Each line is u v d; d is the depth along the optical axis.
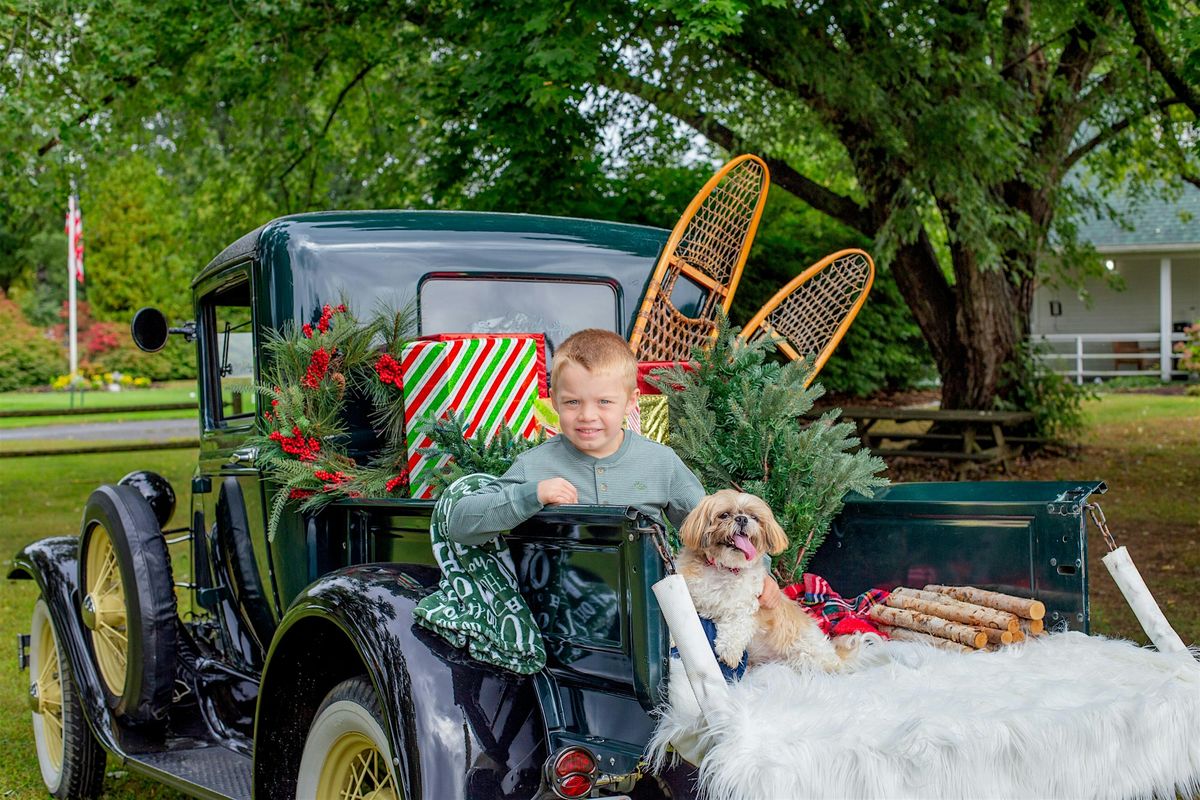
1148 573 7.60
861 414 12.91
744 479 3.29
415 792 2.33
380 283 3.68
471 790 2.33
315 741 2.81
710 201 4.15
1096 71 13.25
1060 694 2.40
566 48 8.85
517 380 3.29
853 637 2.81
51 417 28.39
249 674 4.14
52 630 4.42
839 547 3.35
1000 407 12.78
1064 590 2.88
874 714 2.21
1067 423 13.47
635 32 9.44
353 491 3.17
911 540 3.18
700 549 2.61
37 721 4.75
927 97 9.74
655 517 2.34
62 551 4.50
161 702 3.95
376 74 13.70
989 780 2.16
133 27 10.62
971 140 9.75
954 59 9.72
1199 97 9.12
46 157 11.48
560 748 2.38
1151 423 16.25
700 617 2.61
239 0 10.63
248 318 4.14
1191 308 26.27
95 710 4.08
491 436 3.23
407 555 2.96
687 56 9.65
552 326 3.98
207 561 4.50
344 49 12.41
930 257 12.98
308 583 3.31
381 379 3.32
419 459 3.18
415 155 13.48
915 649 2.77
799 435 3.27
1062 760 2.25
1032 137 11.91
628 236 4.21
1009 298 12.85
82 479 15.30
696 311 4.25
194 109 12.98
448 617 2.49
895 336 17.48
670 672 2.29
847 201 12.03
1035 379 13.13
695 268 4.20
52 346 44.41
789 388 3.32
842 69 9.48
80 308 47.69
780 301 4.37
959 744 2.12
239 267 3.90
